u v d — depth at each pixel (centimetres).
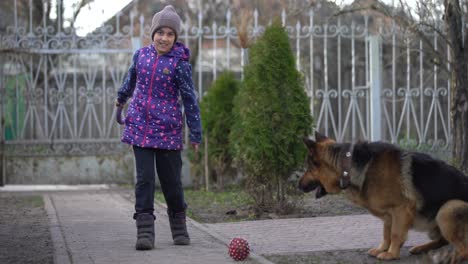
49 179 1334
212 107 1282
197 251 664
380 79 1334
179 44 696
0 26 1712
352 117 1350
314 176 663
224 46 1616
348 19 1527
